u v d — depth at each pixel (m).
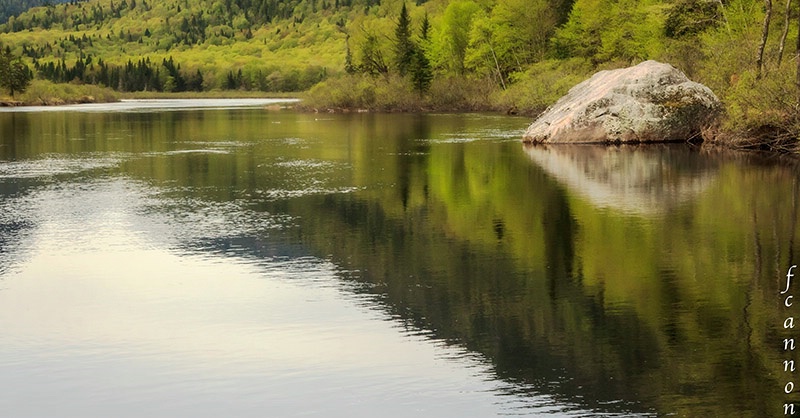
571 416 10.46
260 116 82.38
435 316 14.41
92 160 38.31
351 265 18.00
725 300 15.04
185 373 11.93
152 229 21.98
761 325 13.68
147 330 13.80
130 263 18.33
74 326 14.05
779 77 36.50
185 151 42.44
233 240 20.59
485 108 91.31
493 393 11.17
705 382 11.41
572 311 14.59
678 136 41.78
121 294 15.92
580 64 77.94
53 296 15.84
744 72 39.12
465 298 15.44
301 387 11.42
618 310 14.59
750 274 16.73
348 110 97.62
